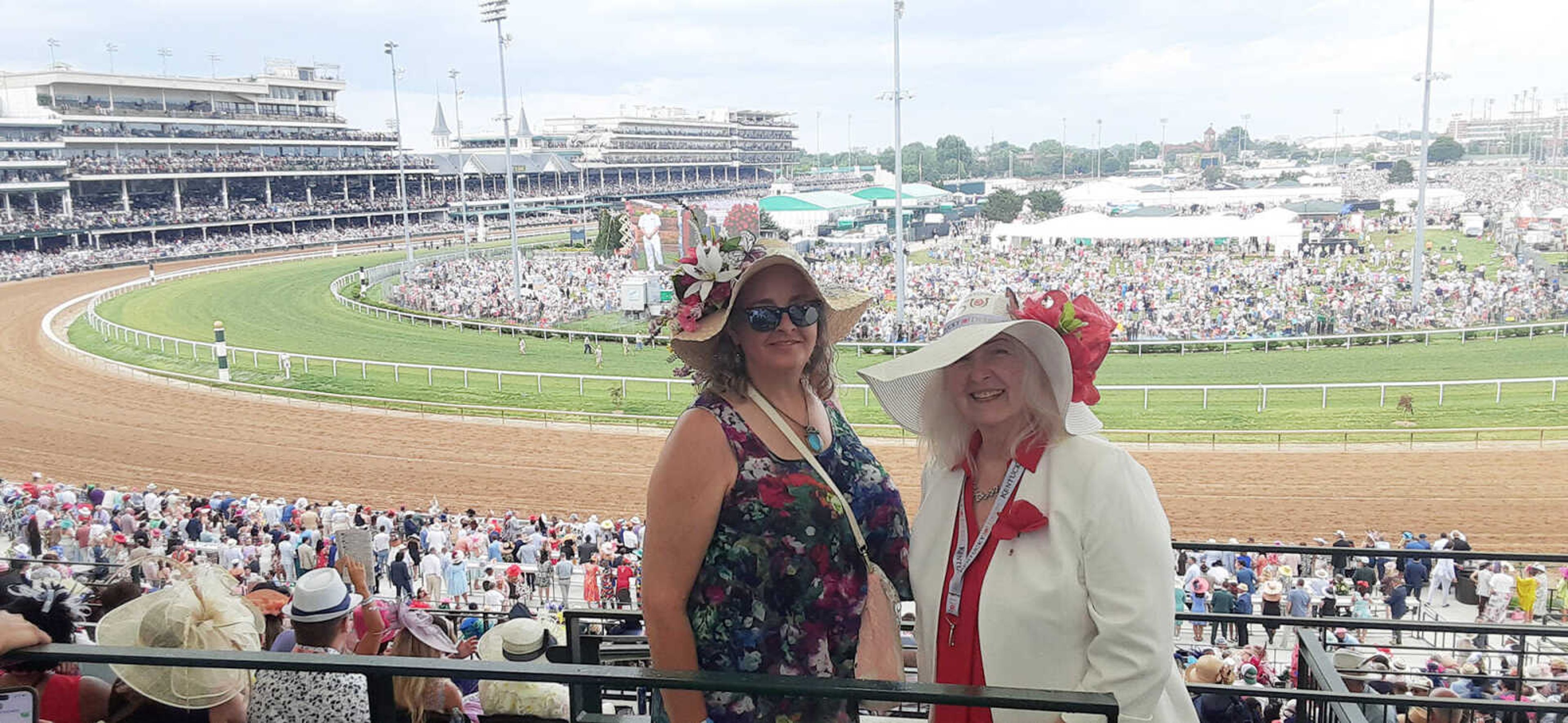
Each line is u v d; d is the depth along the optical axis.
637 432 28.12
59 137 85.50
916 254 72.25
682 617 2.96
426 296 51.41
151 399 32.91
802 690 2.25
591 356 38.56
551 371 35.81
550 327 44.91
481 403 31.33
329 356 39.16
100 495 20.86
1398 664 8.10
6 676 3.53
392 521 19.11
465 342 42.50
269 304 54.28
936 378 3.29
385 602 6.06
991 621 3.00
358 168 108.06
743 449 2.96
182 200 96.38
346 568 5.70
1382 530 19.22
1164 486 22.08
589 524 18.58
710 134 173.12
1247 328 39.19
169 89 99.88
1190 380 31.59
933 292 49.66
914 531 3.30
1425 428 25.33
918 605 3.24
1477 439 24.38
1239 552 4.86
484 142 158.50
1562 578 14.73
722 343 3.10
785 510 2.96
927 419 3.31
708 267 2.96
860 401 29.81
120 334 43.28
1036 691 2.25
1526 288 42.47
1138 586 2.85
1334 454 23.84
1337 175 192.00
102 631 3.75
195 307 53.12
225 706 4.02
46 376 36.47
